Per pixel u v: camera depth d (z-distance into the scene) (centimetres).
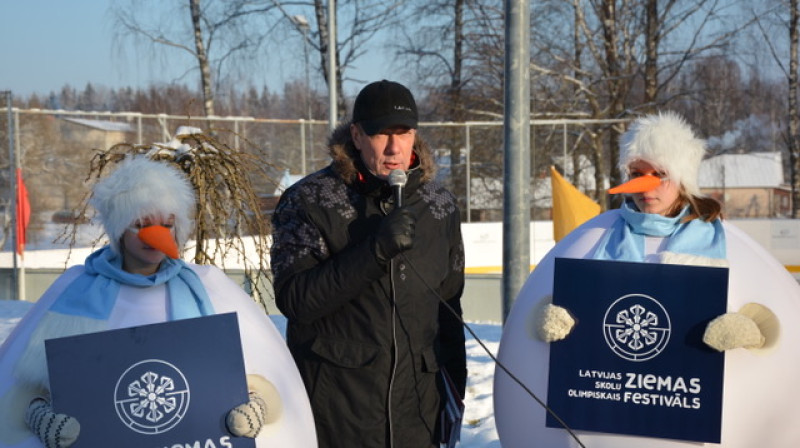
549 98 2397
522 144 565
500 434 305
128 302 244
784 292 277
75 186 1783
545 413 279
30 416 227
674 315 264
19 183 1594
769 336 270
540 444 281
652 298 266
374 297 284
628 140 281
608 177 2541
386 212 290
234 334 242
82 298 242
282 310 285
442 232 300
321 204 288
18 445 231
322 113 2981
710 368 262
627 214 285
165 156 549
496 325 934
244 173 573
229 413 236
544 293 291
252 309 271
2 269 1484
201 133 570
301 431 261
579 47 2419
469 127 2077
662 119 280
